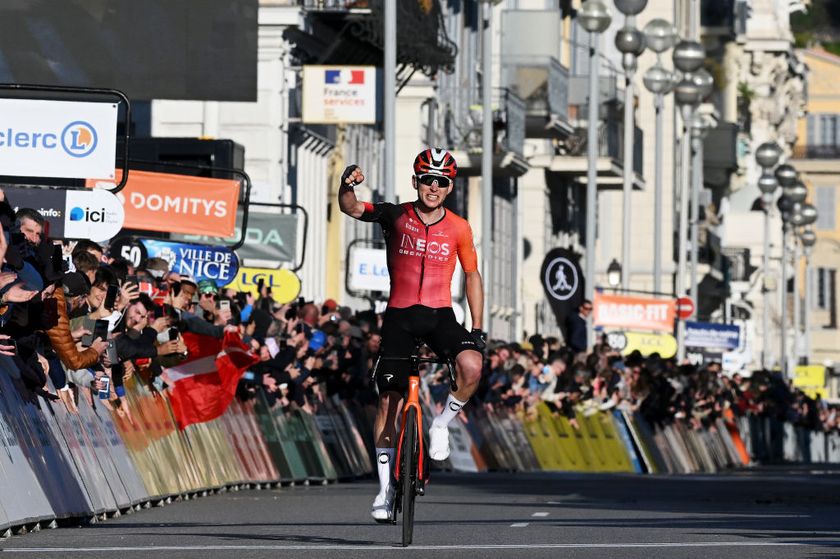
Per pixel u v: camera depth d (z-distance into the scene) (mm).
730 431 82438
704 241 124375
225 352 33469
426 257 21734
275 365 38969
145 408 31250
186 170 46344
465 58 81750
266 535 23156
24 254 25031
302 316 42688
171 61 46062
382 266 52094
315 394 42906
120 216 31375
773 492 39844
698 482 47406
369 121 54562
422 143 73562
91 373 28078
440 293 21812
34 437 24672
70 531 23797
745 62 171625
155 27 46156
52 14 45562
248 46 46062
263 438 38781
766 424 95938
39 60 45562
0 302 24406
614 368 61094
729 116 152375
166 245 40094
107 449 28297
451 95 79562
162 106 56969
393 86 48875
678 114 118188
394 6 48781
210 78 46219
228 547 20938
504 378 53219
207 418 33531
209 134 56906
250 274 46594
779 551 20984
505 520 27094
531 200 93500
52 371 26484
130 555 19750
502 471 52844
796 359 145000
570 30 99000
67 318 25938
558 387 57281
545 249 94438
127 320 29656
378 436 21844
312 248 61875
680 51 75812
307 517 27312
